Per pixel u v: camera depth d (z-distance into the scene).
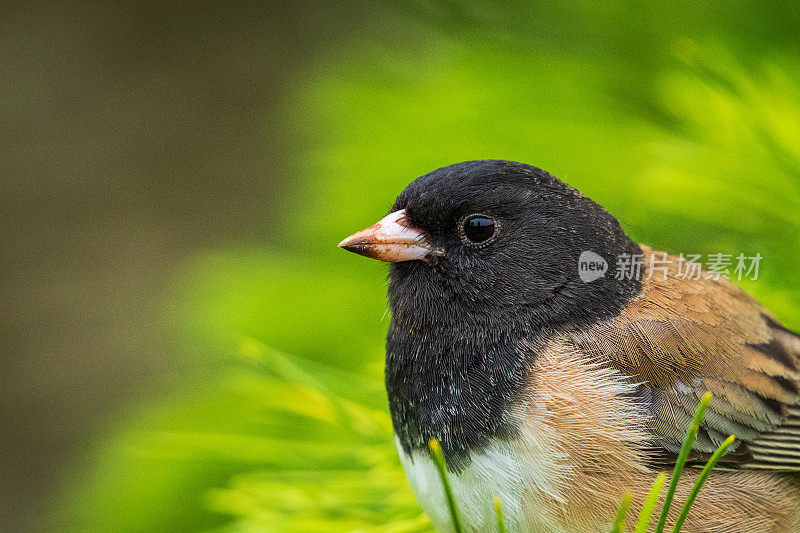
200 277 1.75
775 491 1.68
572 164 1.71
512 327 1.68
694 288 1.69
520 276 1.68
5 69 2.97
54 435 2.50
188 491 1.72
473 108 1.72
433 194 1.68
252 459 1.70
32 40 3.00
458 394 1.68
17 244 2.79
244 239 2.79
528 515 1.67
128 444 1.73
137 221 2.84
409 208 1.69
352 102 1.73
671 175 1.69
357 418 1.69
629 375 1.68
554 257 1.68
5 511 2.41
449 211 1.68
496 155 1.71
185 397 1.73
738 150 1.69
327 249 1.75
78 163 2.89
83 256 2.78
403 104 1.73
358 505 1.68
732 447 1.68
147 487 1.72
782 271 1.69
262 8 3.02
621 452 1.67
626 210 1.70
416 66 1.74
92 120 2.94
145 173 2.89
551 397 1.67
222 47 3.00
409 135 1.72
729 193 1.69
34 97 2.95
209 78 2.98
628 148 1.71
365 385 1.70
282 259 1.75
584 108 1.71
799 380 1.69
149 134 2.93
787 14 1.70
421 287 1.68
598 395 1.67
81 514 1.73
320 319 1.73
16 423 2.51
